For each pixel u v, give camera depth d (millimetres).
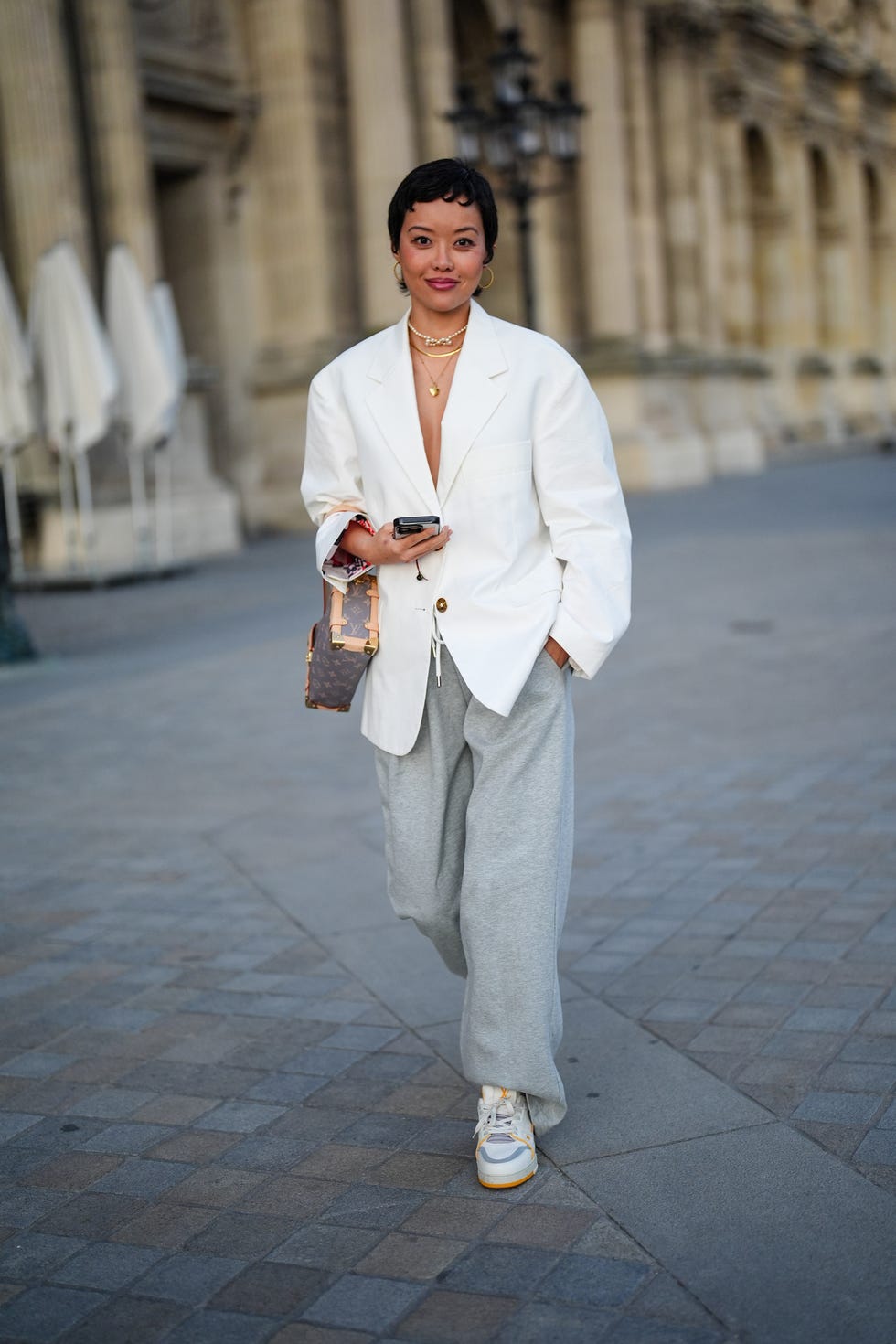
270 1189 3734
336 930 5758
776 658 11258
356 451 3811
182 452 24766
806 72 51312
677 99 40344
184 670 12445
